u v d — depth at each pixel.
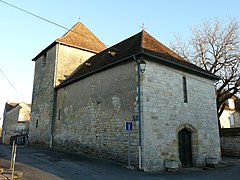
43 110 19.77
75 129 14.98
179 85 12.20
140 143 9.88
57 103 18.16
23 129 36.88
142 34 13.70
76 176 7.93
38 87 21.78
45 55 22.16
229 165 12.71
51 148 17.02
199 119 12.80
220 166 12.23
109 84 12.57
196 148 12.10
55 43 19.80
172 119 11.27
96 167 9.73
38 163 10.38
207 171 10.38
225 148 17.56
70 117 15.85
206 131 13.02
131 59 11.29
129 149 10.12
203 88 13.75
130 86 11.09
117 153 11.11
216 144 13.43
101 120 12.64
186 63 13.66
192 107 12.59
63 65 19.47
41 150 15.73
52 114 18.06
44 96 20.08
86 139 13.64
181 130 11.87
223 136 17.86
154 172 9.52
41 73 21.75
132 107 10.71
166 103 11.22
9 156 12.60
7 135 36.38
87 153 13.30
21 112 37.97
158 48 13.04
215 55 19.92
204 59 20.36
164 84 11.39
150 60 11.12
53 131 17.81
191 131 12.25
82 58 20.67
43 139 18.80
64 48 19.92
